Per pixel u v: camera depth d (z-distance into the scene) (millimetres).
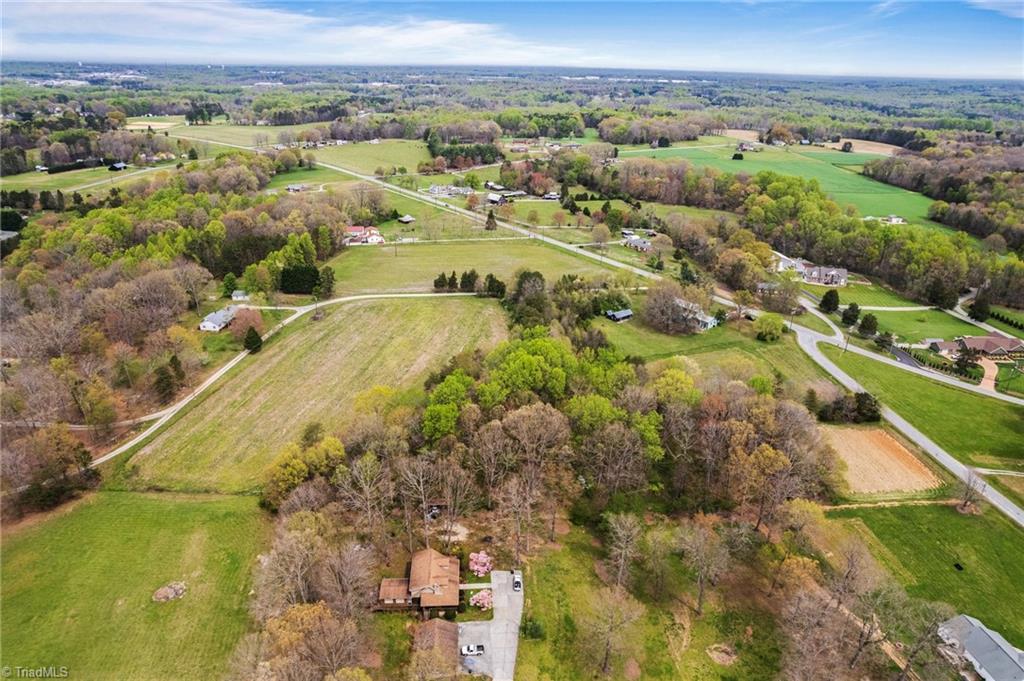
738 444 90938
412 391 118562
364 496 81500
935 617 69188
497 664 67500
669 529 88125
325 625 60906
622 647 70312
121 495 93188
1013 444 111500
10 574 79250
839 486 96062
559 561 81625
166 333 131375
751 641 72750
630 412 99250
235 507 90312
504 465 90750
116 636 70562
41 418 106562
